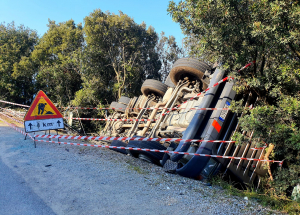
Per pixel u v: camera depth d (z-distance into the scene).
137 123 9.84
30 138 7.83
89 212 3.46
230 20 5.01
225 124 6.36
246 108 5.41
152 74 28.89
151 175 5.34
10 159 5.53
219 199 4.34
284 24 4.54
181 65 8.38
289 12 4.27
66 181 4.49
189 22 5.81
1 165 5.09
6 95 28.62
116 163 5.89
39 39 31.77
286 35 4.38
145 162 6.64
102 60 24.03
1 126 9.60
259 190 5.64
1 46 28.33
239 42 5.21
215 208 3.88
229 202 4.21
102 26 23.17
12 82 27.94
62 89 25.22
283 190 5.23
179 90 8.80
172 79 9.30
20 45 30.06
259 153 6.37
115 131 12.72
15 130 9.00
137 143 6.83
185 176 5.87
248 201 4.41
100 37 23.36
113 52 24.53
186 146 6.11
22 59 27.23
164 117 8.61
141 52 26.45
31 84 29.66
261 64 5.30
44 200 3.71
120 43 24.53
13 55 28.66
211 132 5.95
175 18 5.83
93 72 22.91
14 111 14.64
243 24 4.88
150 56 28.44
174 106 8.99
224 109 5.96
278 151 5.30
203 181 5.83
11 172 4.72
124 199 3.95
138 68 24.89
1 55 27.67
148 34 27.09
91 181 4.58
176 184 4.94
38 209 3.44
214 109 6.07
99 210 3.53
